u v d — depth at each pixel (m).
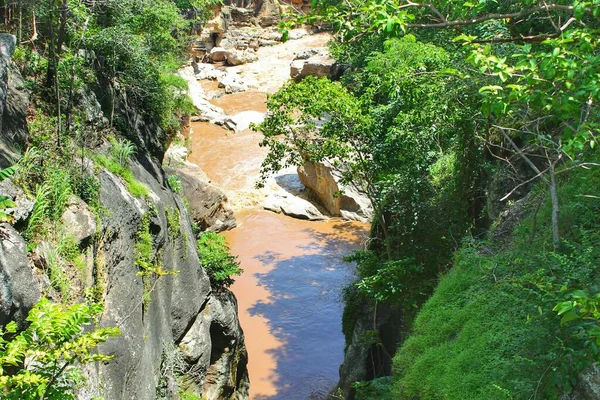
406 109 16.11
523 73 6.91
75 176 9.79
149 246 11.40
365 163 17.12
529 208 11.30
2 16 11.97
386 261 15.73
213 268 16.48
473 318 9.38
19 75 10.66
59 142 10.06
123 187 11.30
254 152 35.34
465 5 6.73
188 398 12.67
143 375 10.20
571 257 8.34
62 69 11.66
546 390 7.13
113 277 9.91
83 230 9.12
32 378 5.21
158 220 12.13
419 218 15.08
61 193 9.05
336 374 18.53
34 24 11.84
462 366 8.52
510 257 9.98
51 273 8.14
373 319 16.19
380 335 15.89
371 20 7.21
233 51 51.50
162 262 12.42
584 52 6.10
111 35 13.45
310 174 30.81
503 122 12.74
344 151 17.06
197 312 13.86
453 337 9.77
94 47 13.66
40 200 8.45
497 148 14.11
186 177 26.67
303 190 32.03
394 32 6.52
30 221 8.22
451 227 14.41
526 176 12.77
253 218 29.58
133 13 15.70
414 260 14.74
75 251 8.82
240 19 55.62
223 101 44.34
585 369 6.73
